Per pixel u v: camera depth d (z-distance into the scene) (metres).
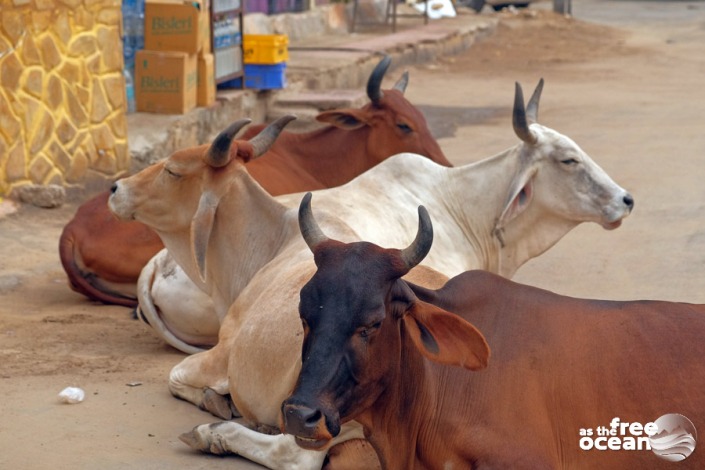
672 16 38.38
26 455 5.50
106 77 12.33
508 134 16.67
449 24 29.25
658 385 4.52
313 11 25.44
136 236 8.23
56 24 11.57
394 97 9.14
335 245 4.47
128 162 12.72
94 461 5.43
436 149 9.18
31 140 11.41
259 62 15.80
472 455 4.54
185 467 5.38
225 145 6.47
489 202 7.48
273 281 5.93
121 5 12.69
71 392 6.25
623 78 23.69
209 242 6.76
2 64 10.98
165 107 13.83
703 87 22.14
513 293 4.84
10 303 8.43
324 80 18.81
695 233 10.65
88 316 8.10
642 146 15.37
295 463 5.30
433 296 4.77
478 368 4.29
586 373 4.57
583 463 4.54
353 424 5.17
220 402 6.07
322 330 4.23
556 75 24.20
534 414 4.54
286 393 5.36
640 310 4.73
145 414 6.10
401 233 7.09
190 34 13.87
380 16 28.39
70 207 11.62
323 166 9.16
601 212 7.26
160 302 7.20
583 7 41.75
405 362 4.59
